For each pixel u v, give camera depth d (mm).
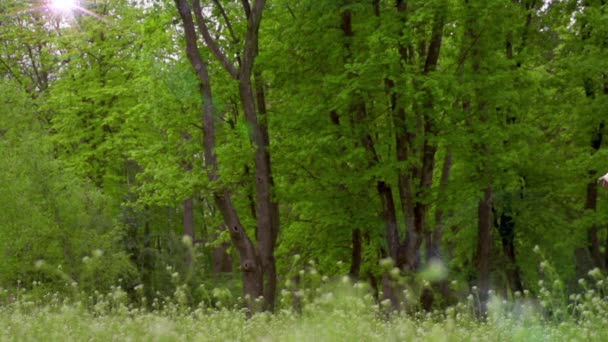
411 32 18438
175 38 23297
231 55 21547
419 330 6754
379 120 20453
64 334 6434
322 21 19219
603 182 15594
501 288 25484
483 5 18422
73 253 22375
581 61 23188
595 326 6957
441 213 23203
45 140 27672
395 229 19719
